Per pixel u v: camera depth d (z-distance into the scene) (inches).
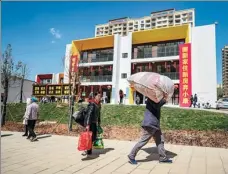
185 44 1253.1
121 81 1448.1
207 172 216.8
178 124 533.6
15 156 276.2
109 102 1467.8
